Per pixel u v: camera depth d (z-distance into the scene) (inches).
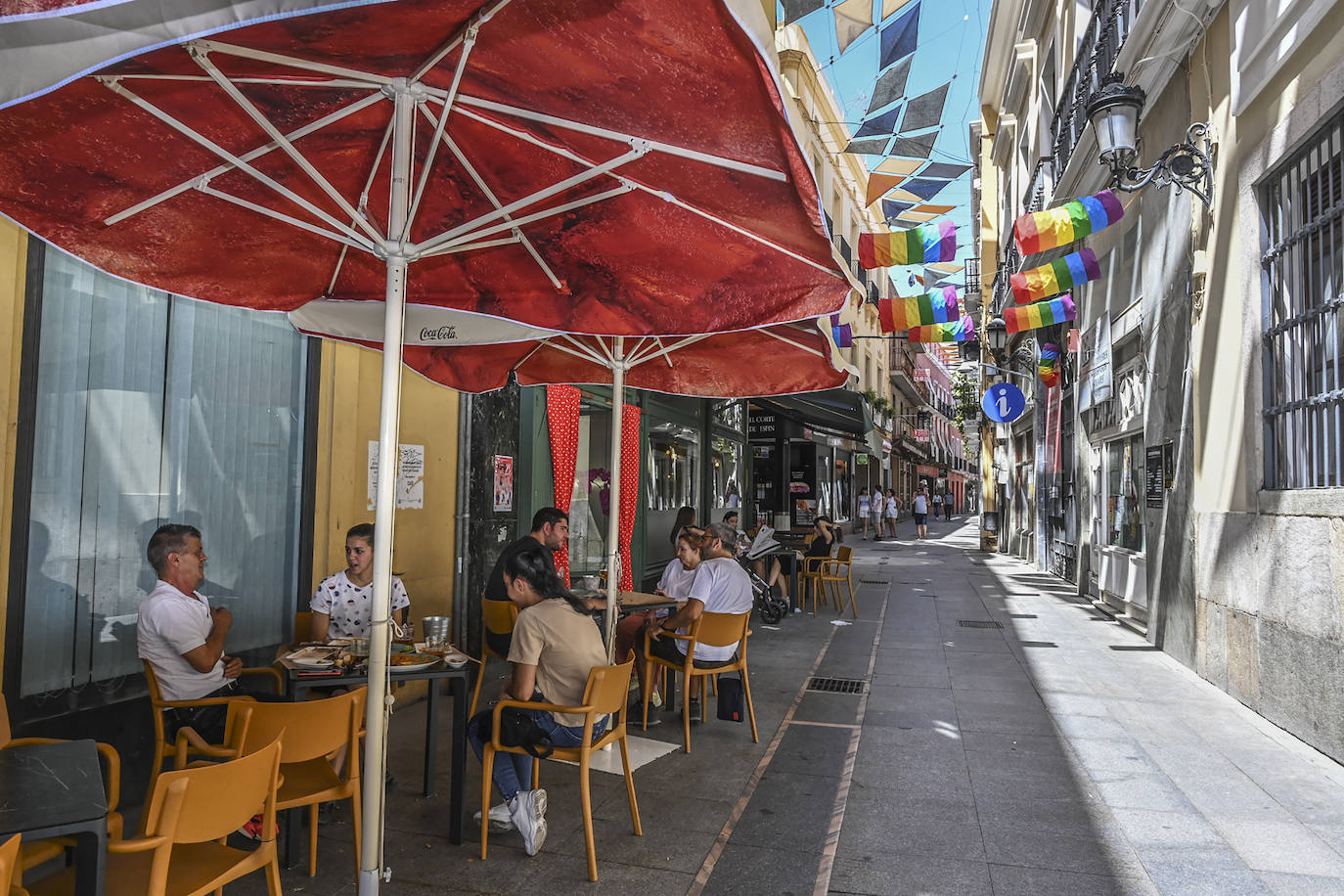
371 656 117.3
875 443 467.8
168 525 151.0
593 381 245.3
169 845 87.8
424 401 258.7
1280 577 233.0
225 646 193.0
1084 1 523.2
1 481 142.3
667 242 144.6
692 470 511.8
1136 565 405.4
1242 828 162.9
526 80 97.5
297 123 117.3
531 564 158.2
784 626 407.5
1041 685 283.4
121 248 133.7
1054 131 565.0
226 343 193.2
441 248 119.5
